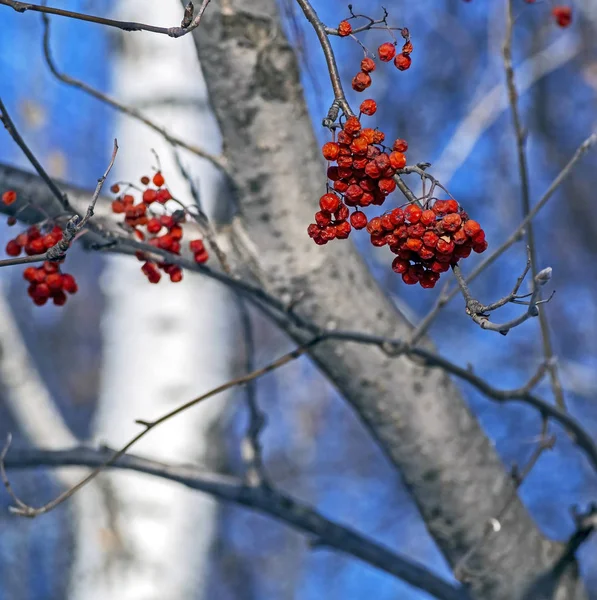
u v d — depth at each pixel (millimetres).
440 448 4078
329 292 3936
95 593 5875
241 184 3836
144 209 3600
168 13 6543
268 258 3895
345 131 2312
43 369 15445
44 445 5863
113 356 6371
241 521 15125
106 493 5996
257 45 3654
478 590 4250
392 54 2500
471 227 2240
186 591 6000
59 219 3588
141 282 6383
